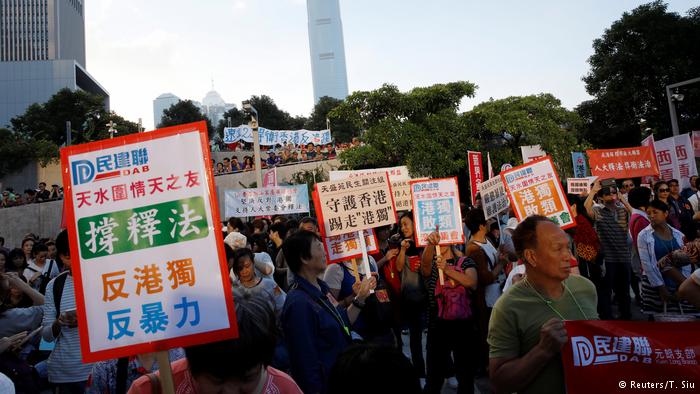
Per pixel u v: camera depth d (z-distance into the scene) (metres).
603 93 32.06
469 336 5.07
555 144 24.27
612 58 30.81
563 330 2.43
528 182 5.85
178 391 2.28
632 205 6.95
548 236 2.65
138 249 2.43
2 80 86.81
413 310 6.18
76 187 2.52
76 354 4.24
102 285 2.40
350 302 5.09
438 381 5.20
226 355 1.94
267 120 53.09
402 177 8.94
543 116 24.78
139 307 2.36
